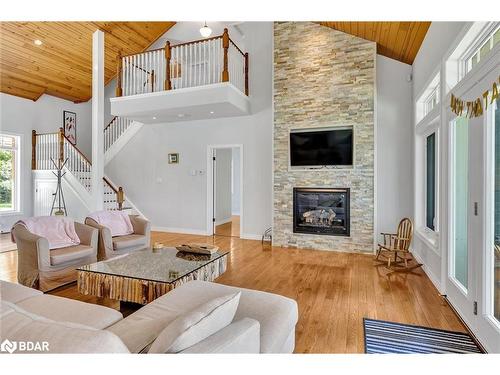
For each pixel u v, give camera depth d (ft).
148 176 23.66
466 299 8.32
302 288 11.14
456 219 9.82
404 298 10.16
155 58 19.30
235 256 15.74
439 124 10.87
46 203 23.32
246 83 19.81
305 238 17.57
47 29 19.03
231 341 3.89
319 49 17.08
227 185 27.50
